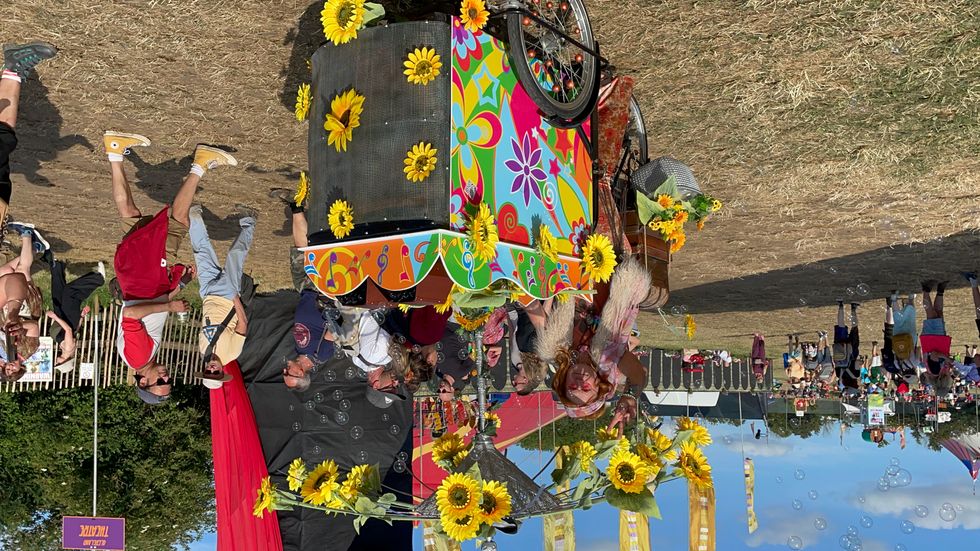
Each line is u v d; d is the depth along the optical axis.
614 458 2.06
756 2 2.17
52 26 2.30
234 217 4.68
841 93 2.66
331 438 6.36
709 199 2.72
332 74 1.95
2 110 2.48
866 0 2.10
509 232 2.01
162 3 2.19
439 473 6.87
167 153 3.41
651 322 11.26
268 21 2.30
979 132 2.93
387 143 1.84
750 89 2.68
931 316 6.67
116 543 6.66
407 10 2.10
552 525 7.84
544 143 2.22
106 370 8.62
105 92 2.76
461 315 2.31
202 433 11.22
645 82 2.69
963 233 4.80
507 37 2.15
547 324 2.54
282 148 3.35
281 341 6.47
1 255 4.64
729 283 7.31
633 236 2.75
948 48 2.30
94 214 4.55
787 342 15.03
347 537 6.29
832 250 5.54
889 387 16.89
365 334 3.63
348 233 1.88
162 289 3.54
